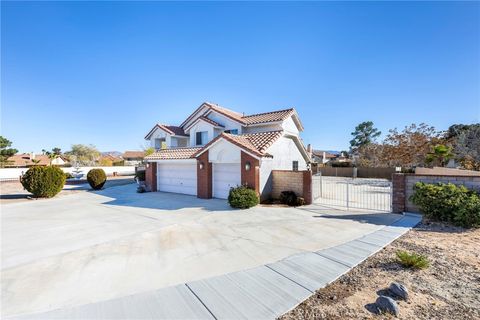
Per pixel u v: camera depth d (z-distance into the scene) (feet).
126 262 18.49
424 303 12.06
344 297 12.78
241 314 11.44
